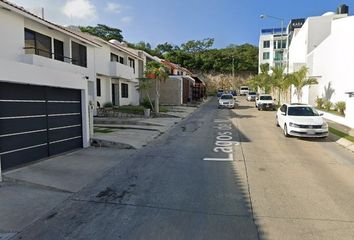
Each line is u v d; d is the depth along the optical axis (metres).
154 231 4.98
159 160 10.10
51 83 10.16
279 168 9.08
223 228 5.09
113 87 29.05
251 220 5.42
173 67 49.50
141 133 15.73
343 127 17.47
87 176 8.14
